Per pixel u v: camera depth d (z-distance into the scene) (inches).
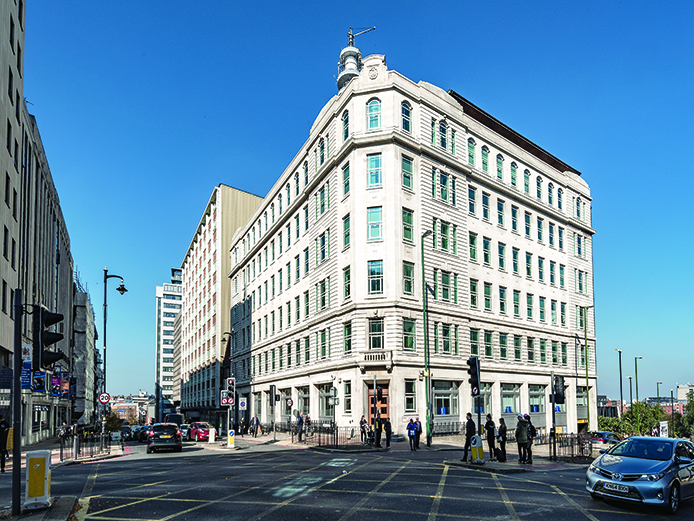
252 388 2490.2
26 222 1603.1
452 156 1668.3
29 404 1614.2
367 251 1482.5
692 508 482.9
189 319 4141.2
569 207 2237.9
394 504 469.7
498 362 1760.6
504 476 663.8
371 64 1562.5
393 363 1403.8
